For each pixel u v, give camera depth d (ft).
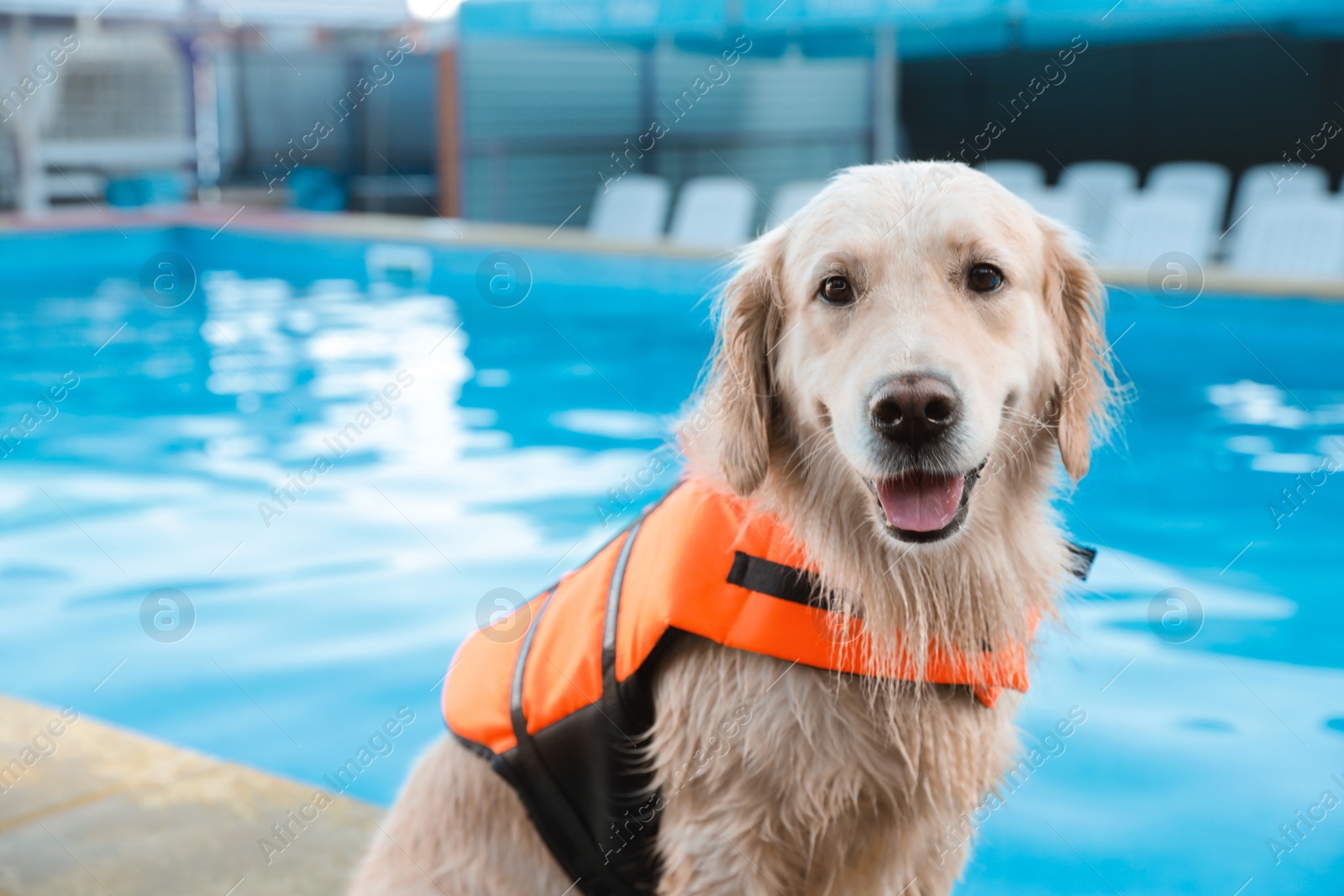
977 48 45.52
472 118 55.11
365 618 15.47
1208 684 13.29
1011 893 9.75
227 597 16.16
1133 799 11.14
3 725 11.66
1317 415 22.75
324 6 56.13
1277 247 28.48
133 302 38.01
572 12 41.68
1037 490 7.91
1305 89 47.52
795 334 7.49
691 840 7.44
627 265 33.12
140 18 52.60
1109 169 39.50
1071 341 8.11
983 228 7.11
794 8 36.65
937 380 6.57
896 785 7.41
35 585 16.62
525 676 7.81
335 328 33.81
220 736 12.71
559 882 8.14
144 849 9.45
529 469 21.45
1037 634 8.37
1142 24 36.63
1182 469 20.22
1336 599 15.42
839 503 7.41
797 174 60.75
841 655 7.12
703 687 7.29
